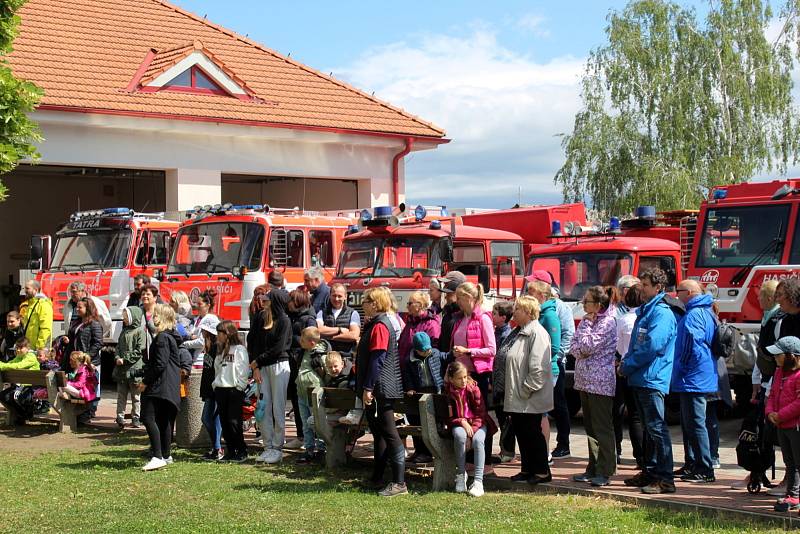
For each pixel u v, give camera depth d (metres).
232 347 11.55
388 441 9.61
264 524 8.45
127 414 15.72
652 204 36.38
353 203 25.86
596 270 15.10
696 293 9.65
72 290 14.91
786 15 38.22
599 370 9.44
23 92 13.32
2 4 13.53
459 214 21.36
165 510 9.12
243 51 26.83
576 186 38.50
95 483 10.39
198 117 21.83
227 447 11.68
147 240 18.80
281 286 11.87
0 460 11.91
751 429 8.95
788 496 8.27
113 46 24.28
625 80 37.38
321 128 23.64
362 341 9.80
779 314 9.01
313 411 10.83
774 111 37.25
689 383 9.53
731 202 14.12
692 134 37.16
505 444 11.01
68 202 28.38
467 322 10.20
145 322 14.09
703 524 7.97
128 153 21.36
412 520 8.41
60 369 14.35
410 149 25.33
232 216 17.50
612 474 9.53
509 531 7.84
